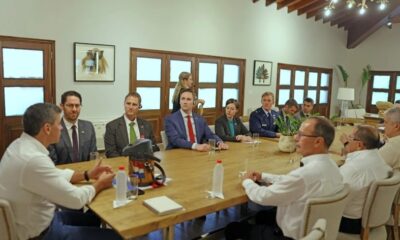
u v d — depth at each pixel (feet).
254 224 6.86
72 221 6.59
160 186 6.40
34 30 14.60
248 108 24.99
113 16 16.99
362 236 6.63
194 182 6.72
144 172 6.30
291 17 27.35
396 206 7.89
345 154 9.53
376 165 6.75
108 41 16.97
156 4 18.61
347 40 34.04
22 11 14.20
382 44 33.45
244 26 23.73
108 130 9.87
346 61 34.55
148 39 18.53
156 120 19.62
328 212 5.32
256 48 24.88
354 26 33.14
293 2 25.73
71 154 8.86
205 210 5.51
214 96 22.62
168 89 19.92
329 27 31.63
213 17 21.63
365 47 34.35
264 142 11.60
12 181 4.90
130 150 6.30
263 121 14.24
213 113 22.70
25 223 5.05
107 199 5.67
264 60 25.64
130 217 5.00
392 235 8.13
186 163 8.21
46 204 5.33
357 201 6.64
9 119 14.39
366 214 6.50
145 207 5.38
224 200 5.80
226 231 6.70
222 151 9.81
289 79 28.37
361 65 34.73
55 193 5.04
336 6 27.78
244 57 24.11
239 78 24.06
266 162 8.63
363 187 6.53
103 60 16.89
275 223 6.86
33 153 5.04
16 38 14.16
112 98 17.53
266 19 25.27
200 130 10.96
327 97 33.12
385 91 33.83
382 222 6.72
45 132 5.25
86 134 9.29
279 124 10.20
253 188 6.10
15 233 4.87
